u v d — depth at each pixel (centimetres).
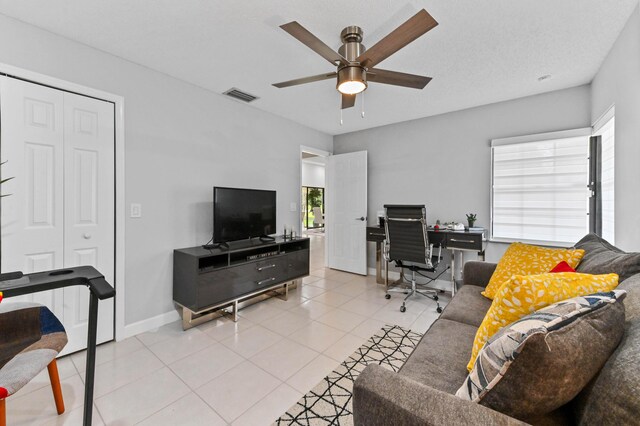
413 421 73
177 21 192
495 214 343
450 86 290
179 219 280
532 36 204
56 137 207
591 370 70
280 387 177
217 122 313
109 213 233
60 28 200
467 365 116
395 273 427
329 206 492
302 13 182
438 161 383
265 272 309
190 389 175
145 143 254
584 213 293
